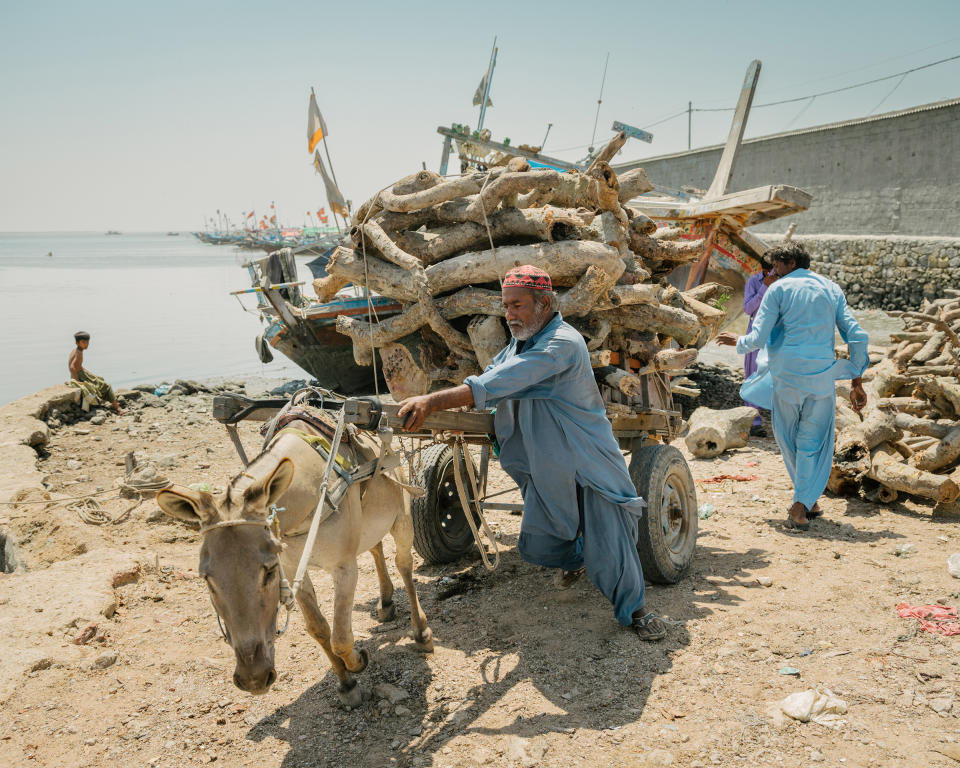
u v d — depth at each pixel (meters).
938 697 3.55
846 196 26.92
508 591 5.12
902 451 6.64
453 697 3.81
